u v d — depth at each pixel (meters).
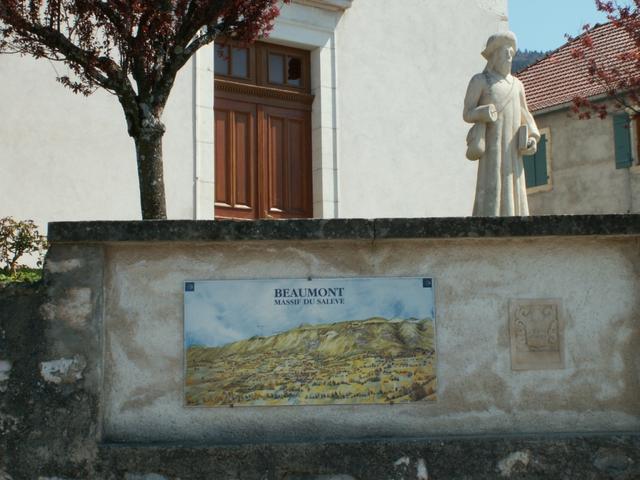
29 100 11.63
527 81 25.61
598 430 6.52
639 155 22.69
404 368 6.41
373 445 6.19
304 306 6.39
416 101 15.34
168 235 6.23
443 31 15.76
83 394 6.11
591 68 16.22
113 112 12.20
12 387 6.10
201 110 13.09
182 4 9.45
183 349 6.30
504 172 9.98
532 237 6.51
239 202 13.78
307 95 14.51
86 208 11.91
